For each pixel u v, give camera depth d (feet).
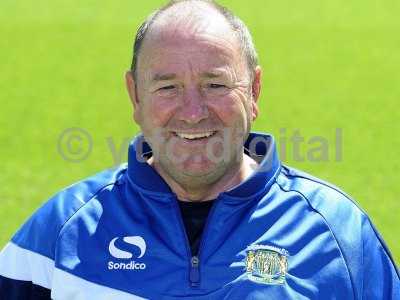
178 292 10.52
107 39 65.36
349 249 10.69
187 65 10.16
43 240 10.95
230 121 10.27
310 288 10.46
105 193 11.16
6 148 38.11
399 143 39.17
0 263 11.10
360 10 76.74
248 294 10.41
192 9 10.42
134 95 10.99
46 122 43.60
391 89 51.55
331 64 58.39
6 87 51.60
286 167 11.48
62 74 55.06
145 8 77.61
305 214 10.83
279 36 67.15
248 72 10.52
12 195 30.81
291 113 46.01
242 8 77.92
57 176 33.58
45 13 74.69
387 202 30.19
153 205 10.82
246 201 10.69
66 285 10.68
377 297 10.66
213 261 10.57
